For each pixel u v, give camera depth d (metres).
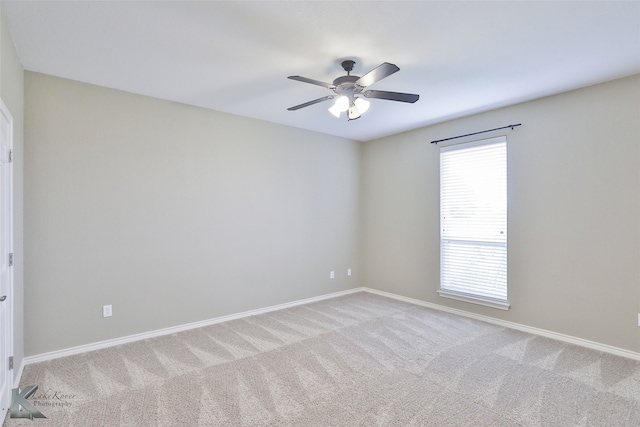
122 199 3.34
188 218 3.77
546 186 3.52
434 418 2.12
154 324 3.53
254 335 3.56
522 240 3.70
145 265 3.48
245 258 4.24
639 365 2.84
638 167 2.95
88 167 3.15
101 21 2.16
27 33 2.29
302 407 2.23
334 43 2.45
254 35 2.34
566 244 3.38
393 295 5.14
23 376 2.63
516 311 3.75
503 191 3.86
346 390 2.45
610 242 3.11
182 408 2.22
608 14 2.08
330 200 5.20
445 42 2.43
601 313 3.15
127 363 2.89
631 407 2.23
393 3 1.98
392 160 5.17
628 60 2.70
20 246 2.66
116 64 2.78
